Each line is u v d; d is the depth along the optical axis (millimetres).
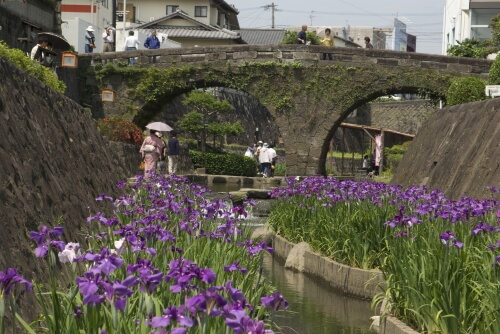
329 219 13609
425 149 23297
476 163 17281
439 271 7859
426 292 7895
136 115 41750
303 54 40031
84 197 11719
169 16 66938
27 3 33969
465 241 9070
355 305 11000
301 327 9531
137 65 41594
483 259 8016
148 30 65812
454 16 47875
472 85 29625
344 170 66562
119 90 41781
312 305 10898
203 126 52000
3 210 7379
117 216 10789
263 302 4594
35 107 10758
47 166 10047
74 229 9969
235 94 64438
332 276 12258
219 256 8039
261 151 44094
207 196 25297
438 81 38469
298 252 14188
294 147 40344
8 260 6812
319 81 39969
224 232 8852
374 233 11984
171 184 16641
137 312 5777
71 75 40469
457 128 20656
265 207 24141
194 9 71125
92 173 13438
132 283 4520
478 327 7387
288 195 17094
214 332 5172
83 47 46094
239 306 4191
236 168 48906
